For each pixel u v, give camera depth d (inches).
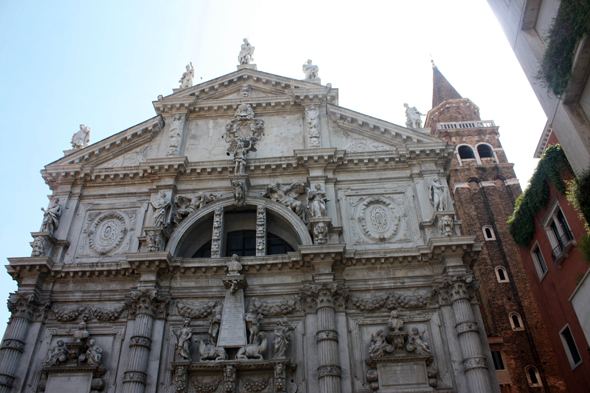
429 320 832.3
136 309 863.1
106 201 1043.9
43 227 969.5
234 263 877.2
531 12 665.6
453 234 892.0
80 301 900.6
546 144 1197.1
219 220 966.4
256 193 1015.0
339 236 933.8
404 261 884.0
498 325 1333.7
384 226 955.3
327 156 1013.2
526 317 1337.4
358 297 863.1
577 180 623.2
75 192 1050.7
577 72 576.7
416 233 938.7
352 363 800.3
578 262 902.4
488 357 780.0
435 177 987.9
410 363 781.3
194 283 899.4
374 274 885.2
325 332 798.5
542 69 621.9
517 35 705.6
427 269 883.4
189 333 830.5
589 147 590.6
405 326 831.7
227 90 1200.2
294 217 943.7
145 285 872.9
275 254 962.7
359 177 1022.4
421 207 954.7
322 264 868.6
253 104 1147.3
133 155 1106.7
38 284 900.6
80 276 914.7
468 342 771.4
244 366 779.4
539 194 1034.1
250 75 1190.3
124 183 1064.8
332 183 1003.9
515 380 1224.8
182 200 1013.8
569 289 958.4
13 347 827.4
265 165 1030.4
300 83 1152.2
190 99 1154.0
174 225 978.1
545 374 1231.5
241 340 815.1
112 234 992.2
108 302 896.9
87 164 1082.1
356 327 838.5
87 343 842.2
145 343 817.5
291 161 1029.2
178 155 1083.3
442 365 786.8
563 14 561.9
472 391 733.3
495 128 1828.2
